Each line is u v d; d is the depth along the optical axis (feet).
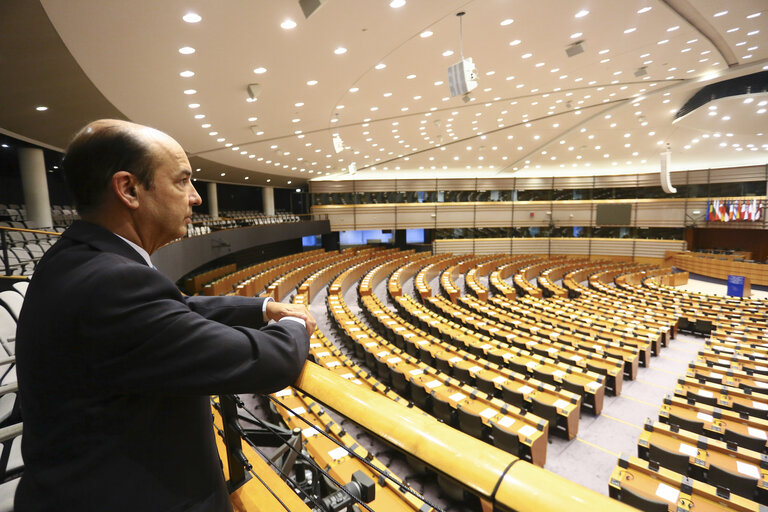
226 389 2.26
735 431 21.15
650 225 95.96
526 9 22.53
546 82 37.14
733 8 26.13
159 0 16.66
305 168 79.25
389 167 91.91
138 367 2.21
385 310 48.24
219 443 7.31
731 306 54.54
